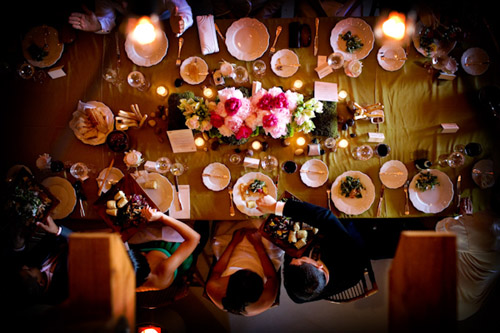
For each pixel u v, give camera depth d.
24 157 2.75
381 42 2.78
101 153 2.74
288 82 2.79
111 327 1.40
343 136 2.76
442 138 2.77
